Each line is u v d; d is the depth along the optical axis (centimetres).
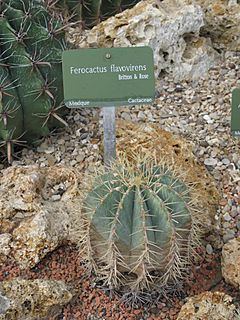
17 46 229
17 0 244
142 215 167
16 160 251
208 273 204
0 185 220
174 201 174
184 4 305
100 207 175
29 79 233
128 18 293
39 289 184
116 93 206
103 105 208
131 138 248
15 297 182
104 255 180
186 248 183
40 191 221
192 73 305
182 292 195
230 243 203
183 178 201
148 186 172
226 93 292
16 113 234
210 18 318
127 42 293
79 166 245
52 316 186
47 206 215
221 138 263
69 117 272
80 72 204
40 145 258
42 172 229
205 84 302
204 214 210
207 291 191
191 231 180
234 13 317
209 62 313
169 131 264
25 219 209
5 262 203
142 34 290
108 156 223
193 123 274
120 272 182
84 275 199
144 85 206
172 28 292
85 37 317
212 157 254
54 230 206
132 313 187
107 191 177
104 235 175
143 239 169
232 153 256
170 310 188
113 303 190
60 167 232
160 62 299
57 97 248
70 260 206
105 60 203
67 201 219
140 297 188
